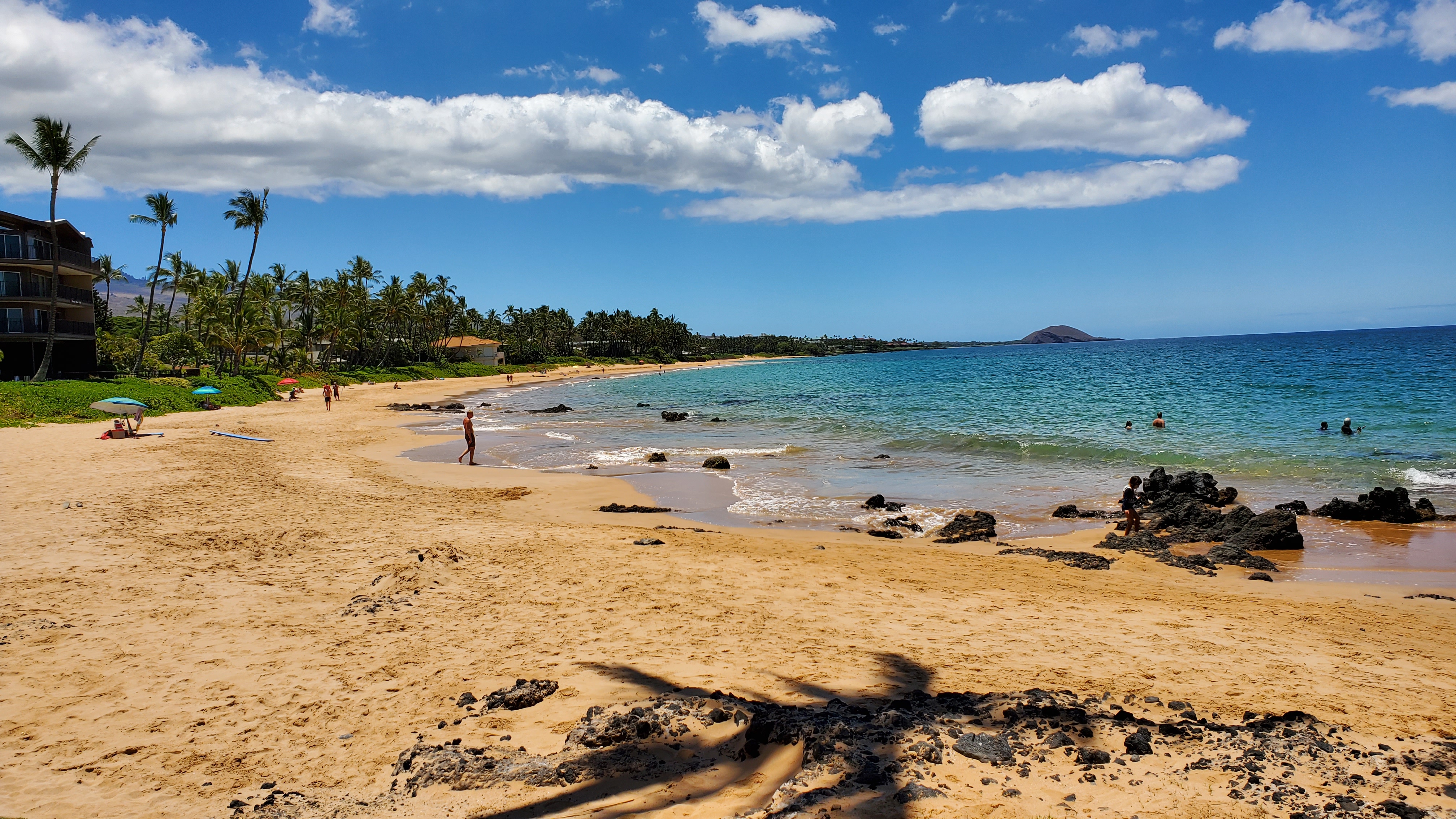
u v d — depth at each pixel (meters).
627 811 4.30
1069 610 9.91
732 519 17.12
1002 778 4.64
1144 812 4.25
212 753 5.25
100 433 27.78
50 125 38.50
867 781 4.46
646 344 179.50
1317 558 13.70
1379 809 4.24
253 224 59.78
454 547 11.97
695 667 7.11
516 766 4.92
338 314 82.44
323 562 10.92
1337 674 7.54
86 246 48.75
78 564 10.09
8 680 6.43
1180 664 7.71
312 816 4.37
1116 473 22.66
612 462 26.12
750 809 4.29
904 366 132.50
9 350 43.78
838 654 7.66
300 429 35.03
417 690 6.48
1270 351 113.31
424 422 42.38
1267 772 4.76
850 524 16.70
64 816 4.41
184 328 72.31
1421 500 16.64
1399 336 182.00
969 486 21.20
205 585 9.43
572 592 9.95
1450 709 6.53
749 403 57.69
